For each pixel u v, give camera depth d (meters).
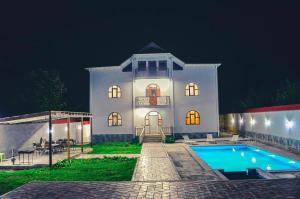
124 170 14.43
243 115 33.78
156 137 29.67
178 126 31.61
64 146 21.91
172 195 8.99
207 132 31.56
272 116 25.14
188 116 31.73
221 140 29.06
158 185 10.32
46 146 20.45
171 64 31.42
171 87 31.36
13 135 20.39
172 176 12.69
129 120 31.91
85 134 31.95
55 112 16.64
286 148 22.28
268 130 26.09
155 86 32.25
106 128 32.06
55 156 19.42
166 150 22.36
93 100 32.34
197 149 25.23
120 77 32.16
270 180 10.46
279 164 18.95
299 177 11.73
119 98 32.09
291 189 9.13
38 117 16.72
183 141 28.75
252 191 9.05
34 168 16.08
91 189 9.97
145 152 21.25
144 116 31.48
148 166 15.24
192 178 12.36
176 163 16.42
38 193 9.58
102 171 14.32
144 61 31.72
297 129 20.55
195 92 31.86
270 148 22.50
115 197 8.94
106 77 32.31
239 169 17.52
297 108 20.45
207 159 21.48
